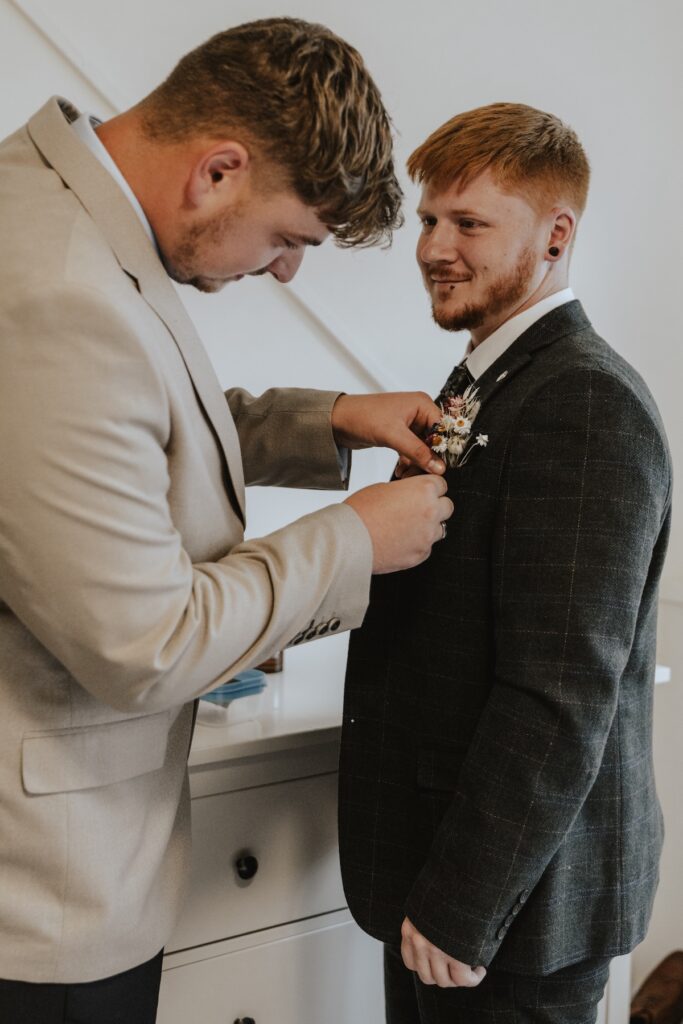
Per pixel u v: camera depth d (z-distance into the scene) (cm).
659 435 111
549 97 199
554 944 113
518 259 118
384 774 125
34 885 96
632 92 207
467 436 116
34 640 95
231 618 91
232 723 146
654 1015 205
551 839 107
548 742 106
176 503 98
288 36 92
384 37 182
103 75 164
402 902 123
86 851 97
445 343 198
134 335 84
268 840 147
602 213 207
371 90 94
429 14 185
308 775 149
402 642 123
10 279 84
